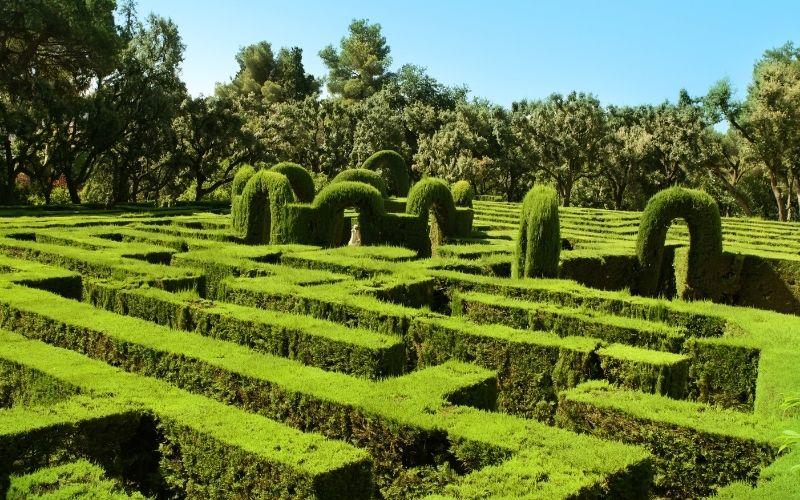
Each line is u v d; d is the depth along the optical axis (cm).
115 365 925
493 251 1917
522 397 993
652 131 6091
